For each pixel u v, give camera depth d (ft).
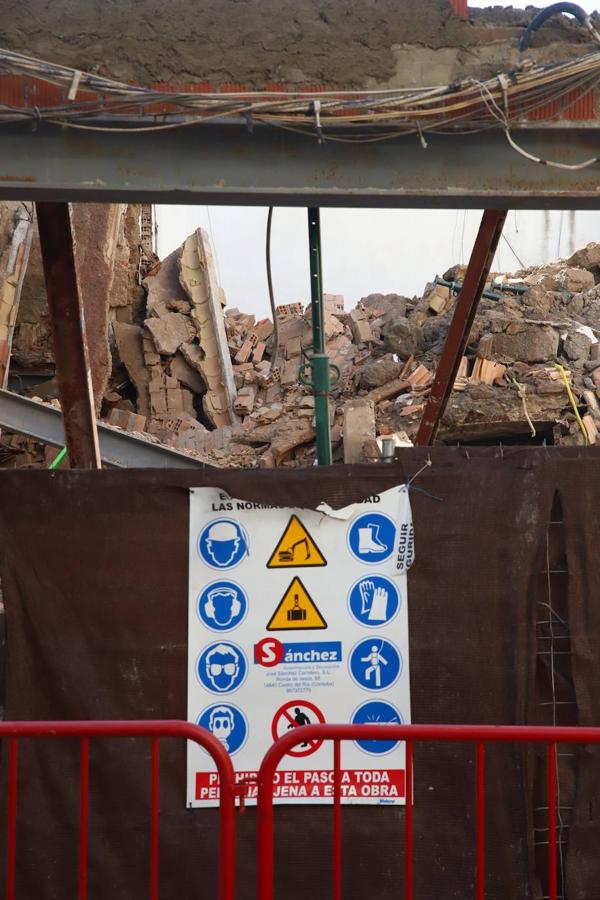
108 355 58.44
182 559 16.67
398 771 16.06
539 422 50.98
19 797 16.14
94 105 17.01
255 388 59.47
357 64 17.63
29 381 62.54
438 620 16.43
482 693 16.26
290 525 16.66
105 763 16.25
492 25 17.84
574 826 16.02
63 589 16.60
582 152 17.75
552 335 52.90
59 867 16.07
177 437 56.54
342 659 16.38
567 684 16.46
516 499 16.61
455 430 51.62
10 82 16.96
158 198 17.88
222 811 12.81
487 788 16.01
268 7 17.67
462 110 17.24
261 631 16.47
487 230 23.25
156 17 17.56
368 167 17.72
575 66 16.96
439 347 55.62
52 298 20.72
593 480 16.65
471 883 15.87
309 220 22.82
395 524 16.63
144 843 16.07
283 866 15.90
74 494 16.74
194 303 61.98
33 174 17.34
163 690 16.39
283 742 12.81
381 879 15.88
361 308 61.87
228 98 16.97
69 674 16.39
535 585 16.43
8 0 17.46
